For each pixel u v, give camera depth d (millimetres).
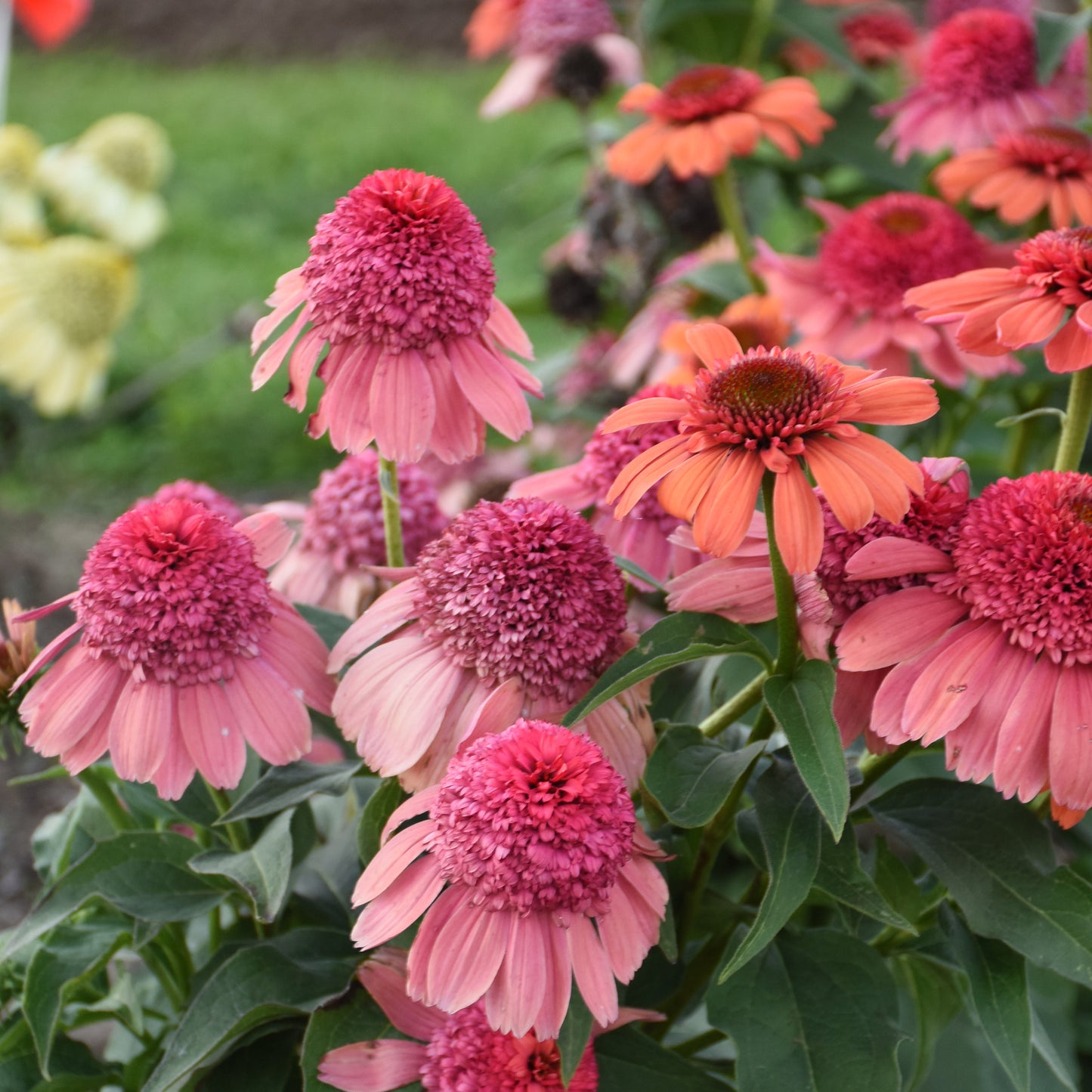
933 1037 1845
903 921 1294
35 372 4680
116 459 6031
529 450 3564
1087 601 1214
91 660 1393
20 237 4867
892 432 2287
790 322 2268
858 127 3197
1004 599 1242
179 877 1539
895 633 1281
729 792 1334
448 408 1387
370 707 1358
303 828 1636
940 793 1448
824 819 1352
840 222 2332
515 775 1202
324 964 1521
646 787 1352
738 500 1191
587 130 3467
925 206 2201
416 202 1370
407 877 1235
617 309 3512
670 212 3186
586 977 1196
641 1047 1472
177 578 1363
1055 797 1215
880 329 2139
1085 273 1362
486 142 11258
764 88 2416
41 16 4637
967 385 2432
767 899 1271
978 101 2527
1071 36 2551
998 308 1420
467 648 1329
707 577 1384
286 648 1441
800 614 1305
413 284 1352
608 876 1206
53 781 3748
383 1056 1414
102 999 1730
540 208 8922
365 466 1872
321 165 10719
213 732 1373
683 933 1553
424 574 1391
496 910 1195
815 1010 1415
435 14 15531
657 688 1724
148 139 5535
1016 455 2406
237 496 5711
